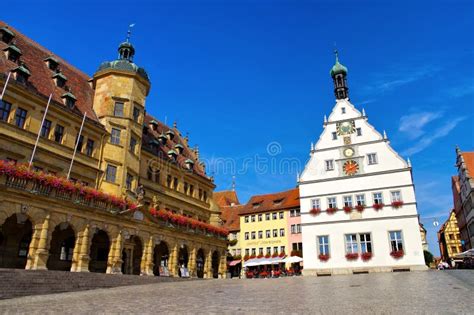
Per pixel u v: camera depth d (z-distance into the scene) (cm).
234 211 8138
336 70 5394
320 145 5006
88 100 3891
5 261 2700
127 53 4209
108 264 2998
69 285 2080
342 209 4641
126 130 3812
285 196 7131
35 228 2431
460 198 6975
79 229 2756
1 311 1112
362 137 4800
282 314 898
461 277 2192
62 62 4088
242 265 6956
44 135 3092
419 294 1275
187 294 1686
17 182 2361
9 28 3628
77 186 2747
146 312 1027
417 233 4222
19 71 2962
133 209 3272
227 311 1001
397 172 4497
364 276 3247
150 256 3491
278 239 6775
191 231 4238
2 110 2805
